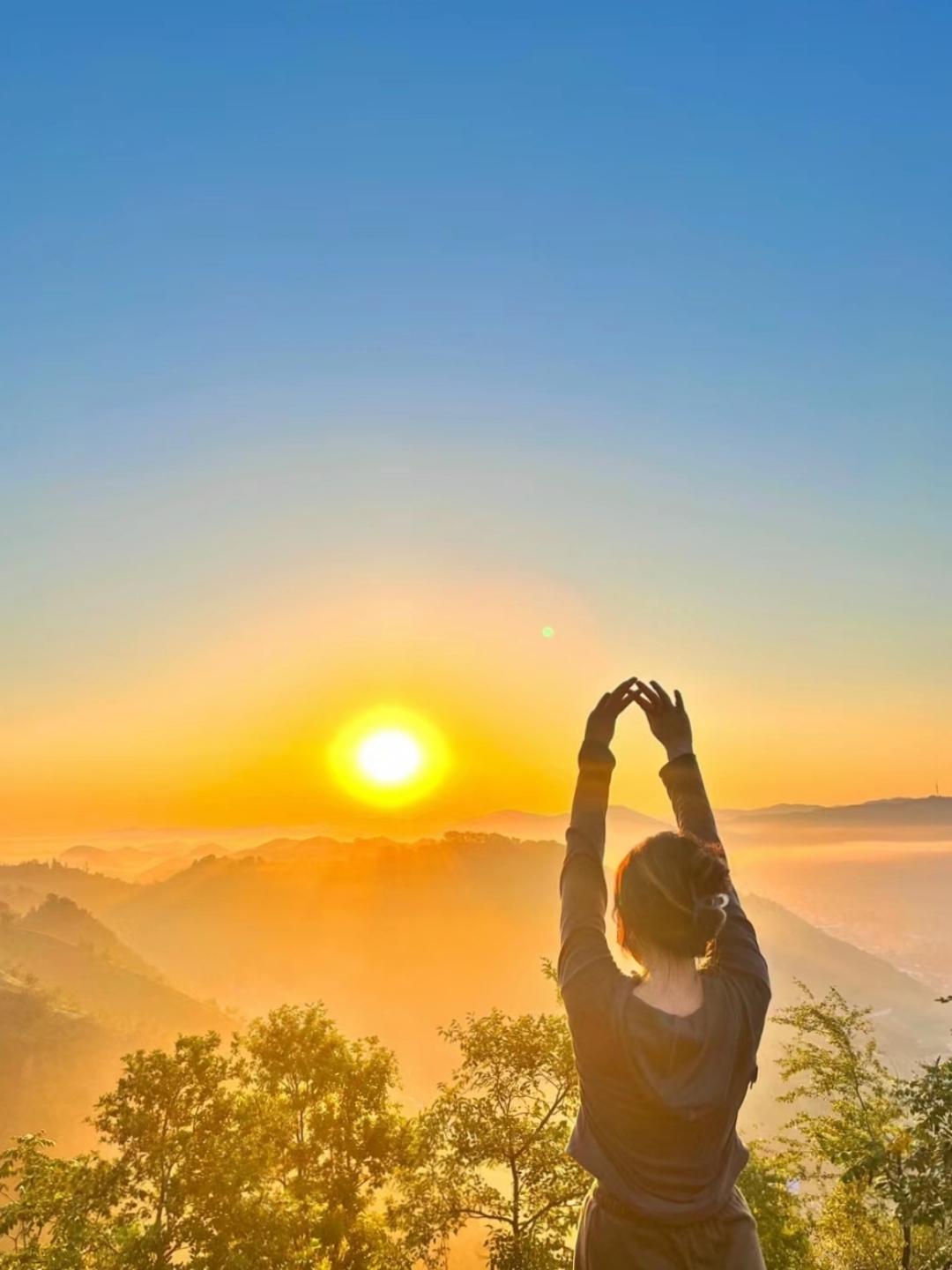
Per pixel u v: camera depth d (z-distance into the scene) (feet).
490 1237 66.90
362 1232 89.56
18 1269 69.87
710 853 7.59
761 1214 54.85
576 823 8.61
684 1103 6.95
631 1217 7.02
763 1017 7.45
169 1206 78.54
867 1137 48.78
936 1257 40.40
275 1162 90.74
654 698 9.25
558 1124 68.39
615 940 7.61
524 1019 70.69
